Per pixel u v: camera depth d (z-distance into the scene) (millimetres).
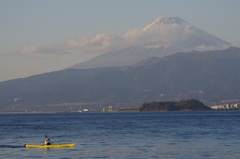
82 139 186500
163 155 137000
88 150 149625
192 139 179375
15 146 162875
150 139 181500
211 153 139625
